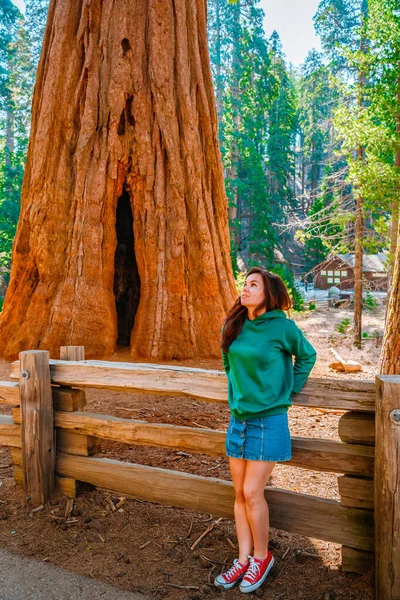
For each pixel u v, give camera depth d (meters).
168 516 3.34
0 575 2.72
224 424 5.16
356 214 16.30
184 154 8.20
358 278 16.19
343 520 2.68
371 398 2.57
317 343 16.50
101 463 3.42
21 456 3.68
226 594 2.55
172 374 3.07
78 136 8.07
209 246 8.23
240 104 49.84
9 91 43.47
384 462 2.34
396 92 15.30
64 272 7.82
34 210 7.91
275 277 2.63
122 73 7.96
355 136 14.64
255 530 2.59
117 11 8.02
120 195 8.14
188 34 8.49
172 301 7.79
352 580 2.63
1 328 7.95
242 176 51.66
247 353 2.51
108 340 7.67
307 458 2.76
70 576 2.71
